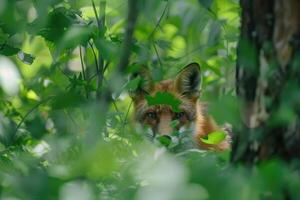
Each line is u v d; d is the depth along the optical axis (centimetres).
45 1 608
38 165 697
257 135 646
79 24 1017
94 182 530
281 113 541
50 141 818
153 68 1293
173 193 430
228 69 1504
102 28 1075
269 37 661
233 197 452
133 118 1587
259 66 666
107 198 608
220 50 1620
